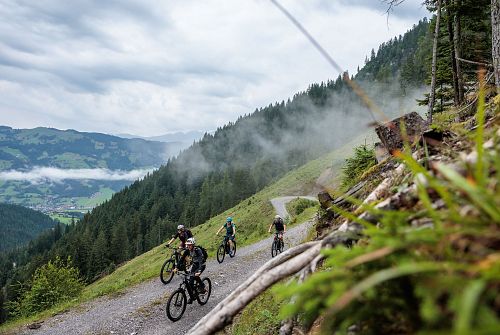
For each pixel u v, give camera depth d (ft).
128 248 348.59
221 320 7.54
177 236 49.06
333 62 3.89
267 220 162.81
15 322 43.88
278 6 4.00
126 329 35.65
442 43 67.15
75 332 37.22
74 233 430.20
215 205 427.74
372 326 4.93
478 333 2.62
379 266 4.56
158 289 47.78
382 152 23.68
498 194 4.10
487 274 3.13
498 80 26.25
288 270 7.87
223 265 57.82
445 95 64.13
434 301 3.53
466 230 3.89
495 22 26.50
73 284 73.87
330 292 4.40
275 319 19.56
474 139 7.99
